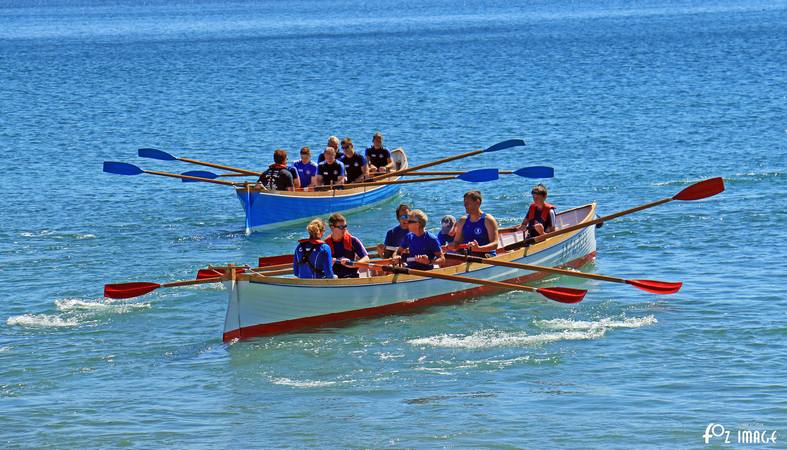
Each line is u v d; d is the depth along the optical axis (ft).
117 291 192.75
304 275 201.26
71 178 384.06
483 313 207.00
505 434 146.51
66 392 167.02
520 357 179.22
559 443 142.92
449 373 172.65
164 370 176.96
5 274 241.76
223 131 517.14
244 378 172.65
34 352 185.98
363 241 282.56
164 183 373.61
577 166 382.01
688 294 212.84
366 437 147.02
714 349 178.81
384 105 609.01
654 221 280.72
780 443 140.87
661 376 167.22
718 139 424.05
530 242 228.43
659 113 517.96
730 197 306.35
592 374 169.58
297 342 190.49
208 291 224.12
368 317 205.05
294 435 148.56
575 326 195.52
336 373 174.40
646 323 195.00
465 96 640.99
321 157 328.08
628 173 360.48
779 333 185.06
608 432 145.79
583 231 242.58
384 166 336.49
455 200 332.80
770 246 248.32
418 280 209.97
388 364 178.09
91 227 296.92
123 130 526.57
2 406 160.86
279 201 295.07
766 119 476.13
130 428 151.74
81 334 196.24
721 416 150.10
